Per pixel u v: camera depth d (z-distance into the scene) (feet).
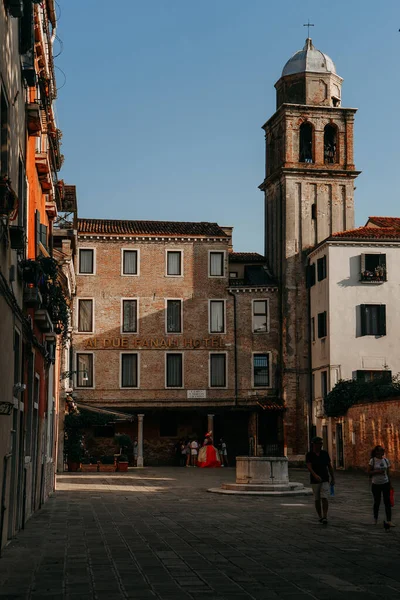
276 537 49.34
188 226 181.27
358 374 156.56
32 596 30.22
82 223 175.42
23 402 52.01
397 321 159.33
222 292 174.09
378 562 38.96
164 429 176.24
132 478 118.42
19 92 45.98
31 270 49.49
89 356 169.68
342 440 150.61
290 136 177.47
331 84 182.70
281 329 172.76
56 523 57.41
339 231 176.55
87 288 170.71
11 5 39.04
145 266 172.96
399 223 179.22
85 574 35.40
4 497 40.81
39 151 63.98
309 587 32.14
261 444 172.04
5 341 39.93
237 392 171.32
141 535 50.37
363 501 78.74
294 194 176.24
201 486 101.76
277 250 178.60
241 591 31.27
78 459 135.44
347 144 179.42
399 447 120.98
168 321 172.45
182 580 33.81
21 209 49.24
